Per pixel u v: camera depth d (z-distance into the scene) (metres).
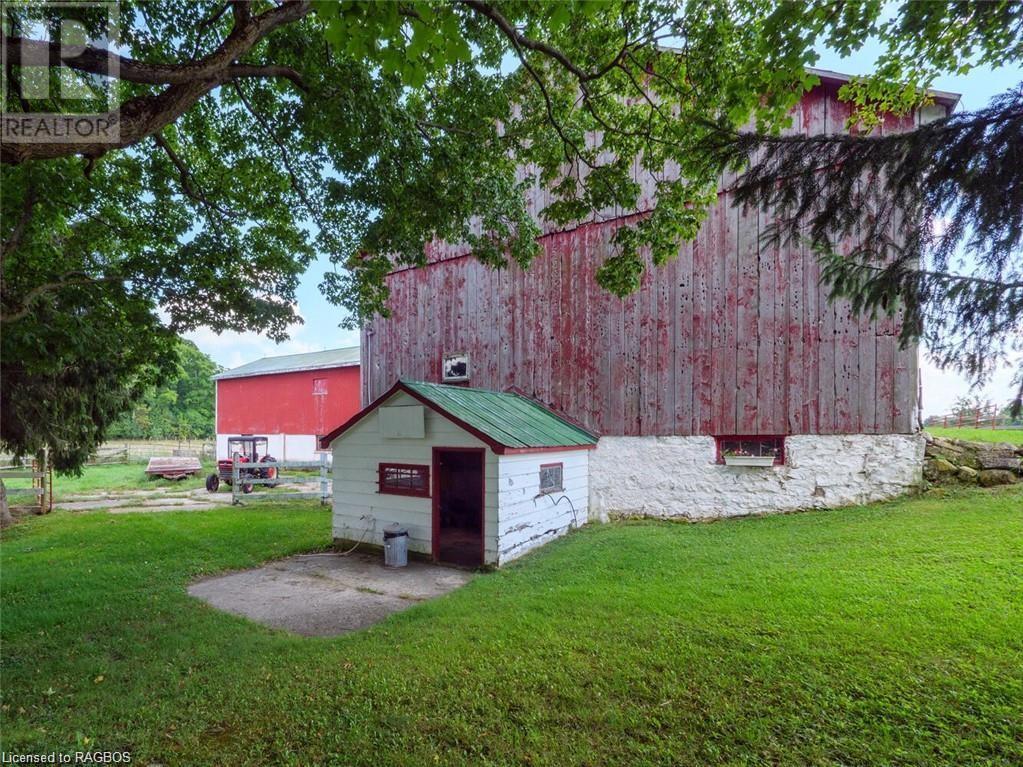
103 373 9.54
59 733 3.00
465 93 6.04
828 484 8.26
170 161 6.88
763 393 8.61
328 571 6.86
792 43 3.77
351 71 5.16
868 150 2.91
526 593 5.39
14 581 6.19
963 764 2.46
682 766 2.57
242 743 2.90
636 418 9.52
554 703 3.17
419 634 4.36
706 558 6.29
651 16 4.75
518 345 10.81
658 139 5.89
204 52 5.51
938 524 6.58
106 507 12.59
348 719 3.08
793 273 8.44
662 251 6.16
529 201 10.62
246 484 15.70
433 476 7.37
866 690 3.09
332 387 20.56
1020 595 4.29
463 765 2.65
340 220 7.29
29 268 5.97
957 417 12.37
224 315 7.46
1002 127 2.47
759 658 3.54
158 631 4.62
